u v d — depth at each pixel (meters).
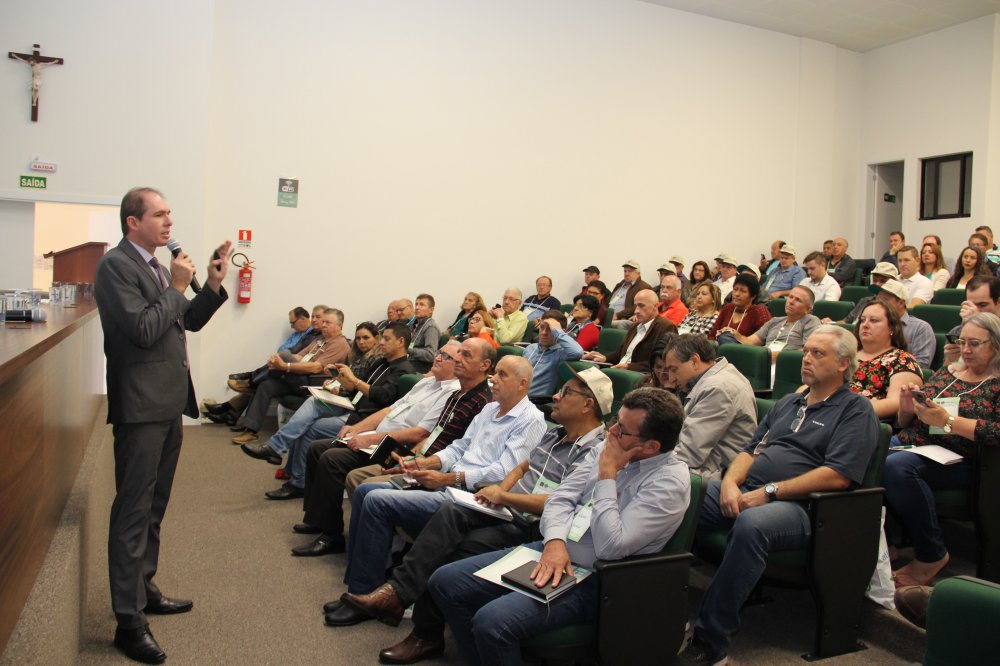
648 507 1.96
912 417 2.94
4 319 2.51
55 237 6.76
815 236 9.26
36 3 5.66
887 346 3.31
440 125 7.20
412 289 7.15
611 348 5.48
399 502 2.66
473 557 2.23
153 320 2.22
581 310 6.06
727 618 2.26
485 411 3.03
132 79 5.93
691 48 8.39
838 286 6.68
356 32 6.84
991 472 2.70
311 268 6.77
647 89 8.17
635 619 1.91
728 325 5.37
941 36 8.73
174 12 6.02
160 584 2.90
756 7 8.23
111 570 2.31
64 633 1.77
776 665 2.33
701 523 2.60
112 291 2.22
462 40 7.26
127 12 5.89
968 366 2.87
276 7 6.56
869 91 9.50
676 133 8.36
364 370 4.99
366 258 6.96
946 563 2.83
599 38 7.89
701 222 8.56
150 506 2.37
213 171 6.43
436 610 2.35
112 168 5.89
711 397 2.88
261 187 6.57
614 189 8.05
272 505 3.98
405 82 7.04
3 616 1.44
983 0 7.98
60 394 2.31
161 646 2.42
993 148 8.31
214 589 2.88
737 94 8.70
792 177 9.10
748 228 8.85
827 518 2.33
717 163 8.62
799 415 2.64
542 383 4.74
